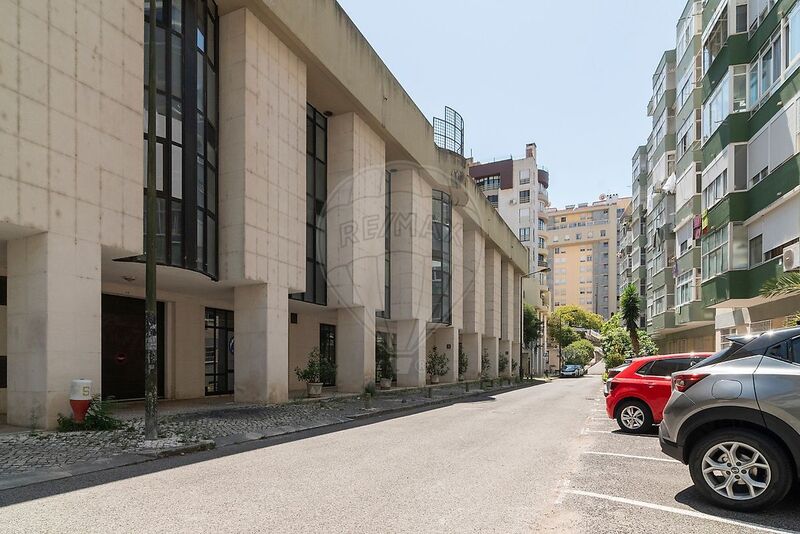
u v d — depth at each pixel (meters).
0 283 12.35
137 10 11.63
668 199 31.00
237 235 14.62
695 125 24.77
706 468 5.06
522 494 5.55
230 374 19.75
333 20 18.89
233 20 15.19
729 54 18.28
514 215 77.12
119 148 10.98
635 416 10.48
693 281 24.58
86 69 10.30
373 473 6.62
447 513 4.86
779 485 4.70
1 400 12.22
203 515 4.79
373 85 22.00
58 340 9.49
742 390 4.93
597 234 109.12
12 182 8.84
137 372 16.23
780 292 14.17
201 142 13.93
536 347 66.94
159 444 8.41
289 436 10.50
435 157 29.03
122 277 14.06
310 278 19.97
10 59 8.90
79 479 6.43
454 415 14.52
